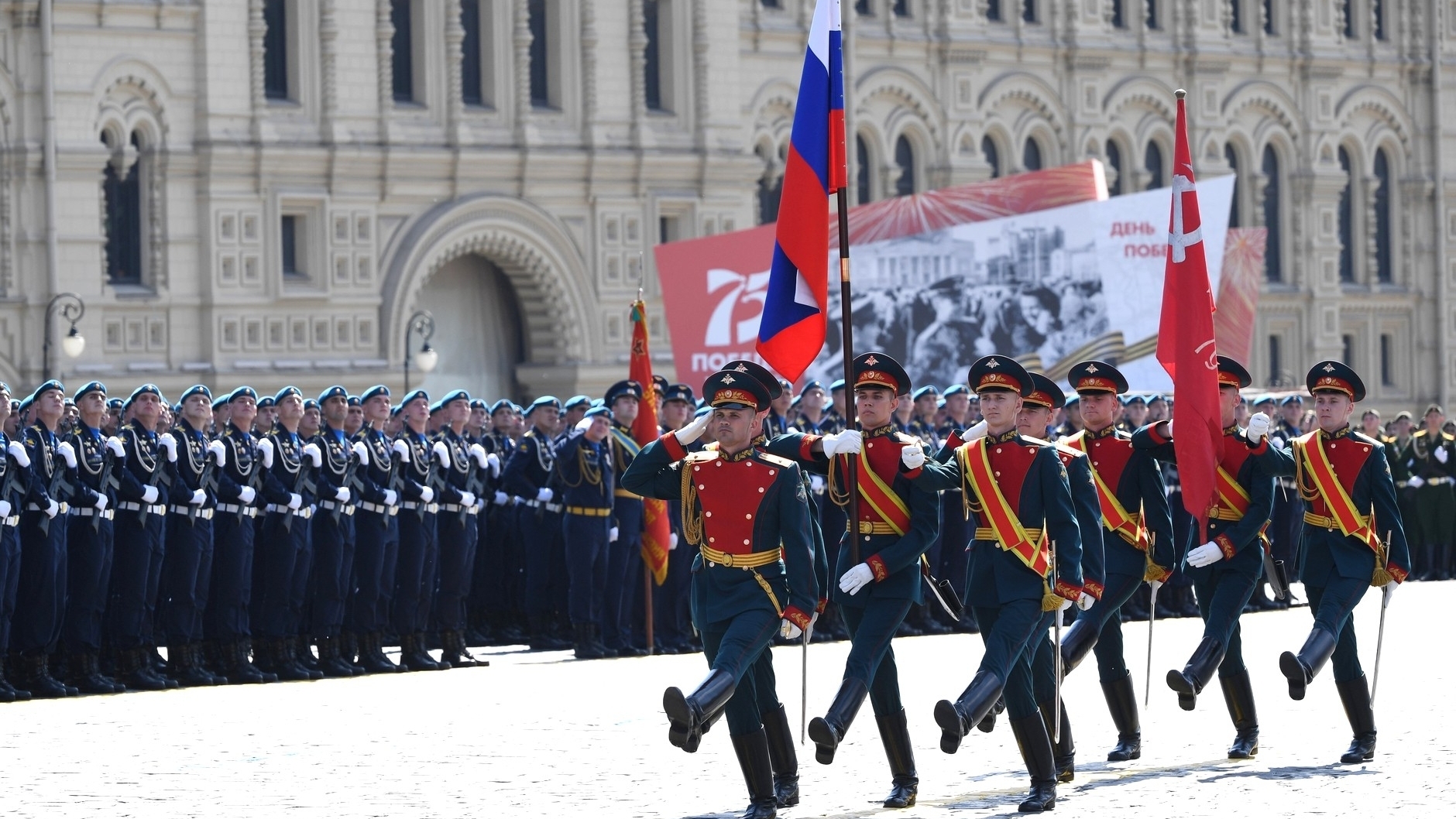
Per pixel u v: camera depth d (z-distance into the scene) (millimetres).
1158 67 84500
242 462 34375
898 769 21938
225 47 63969
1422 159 91562
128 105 62656
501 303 71875
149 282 63312
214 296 63750
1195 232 26016
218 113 63781
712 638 20969
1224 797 22062
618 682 33125
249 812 21547
